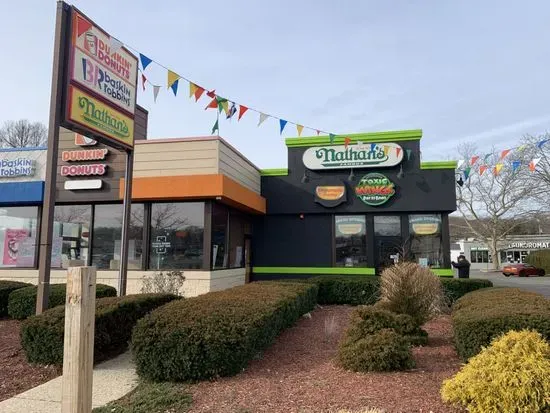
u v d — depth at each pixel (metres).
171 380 5.28
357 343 5.70
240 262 15.15
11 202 13.83
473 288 12.26
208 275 12.23
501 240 46.59
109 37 8.31
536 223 48.44
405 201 15.28
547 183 30.91
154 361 5.31
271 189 16.27
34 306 8.77
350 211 15.63
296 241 16.12
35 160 13.95
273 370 5.65
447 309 10.81
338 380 5.07
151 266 12.80
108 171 13.16
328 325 8.62
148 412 4.24
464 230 52.81
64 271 13.37
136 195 12.58
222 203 13.48
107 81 8.24
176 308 6.10
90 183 13.13
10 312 8.91
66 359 2.97
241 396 4.62
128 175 9.04
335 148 15.75
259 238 16.38
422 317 7.77
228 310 6.11
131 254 13.04
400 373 5.29
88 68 7.70
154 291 10.31
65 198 13.40
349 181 15.75
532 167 12.83
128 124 8.94
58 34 7.18
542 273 39.19
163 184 12.40
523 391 3.72
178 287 10.49
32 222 14.04
